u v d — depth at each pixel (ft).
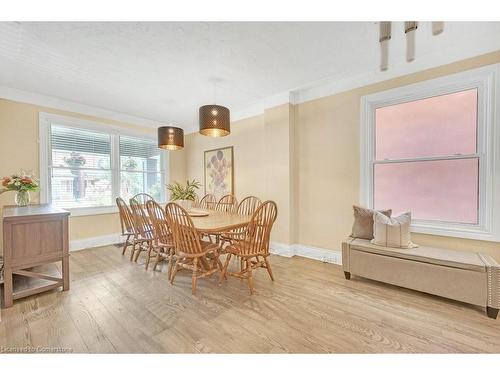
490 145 7.06
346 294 7.31
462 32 6.82
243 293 7.41
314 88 10.87
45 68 8.70
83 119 12.64
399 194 8.95
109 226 13.57
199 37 6.86
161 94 11.31
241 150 13.91
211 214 10.07
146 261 10.25
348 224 9.95
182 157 17.71
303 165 11.36
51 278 7.34
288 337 5.27
